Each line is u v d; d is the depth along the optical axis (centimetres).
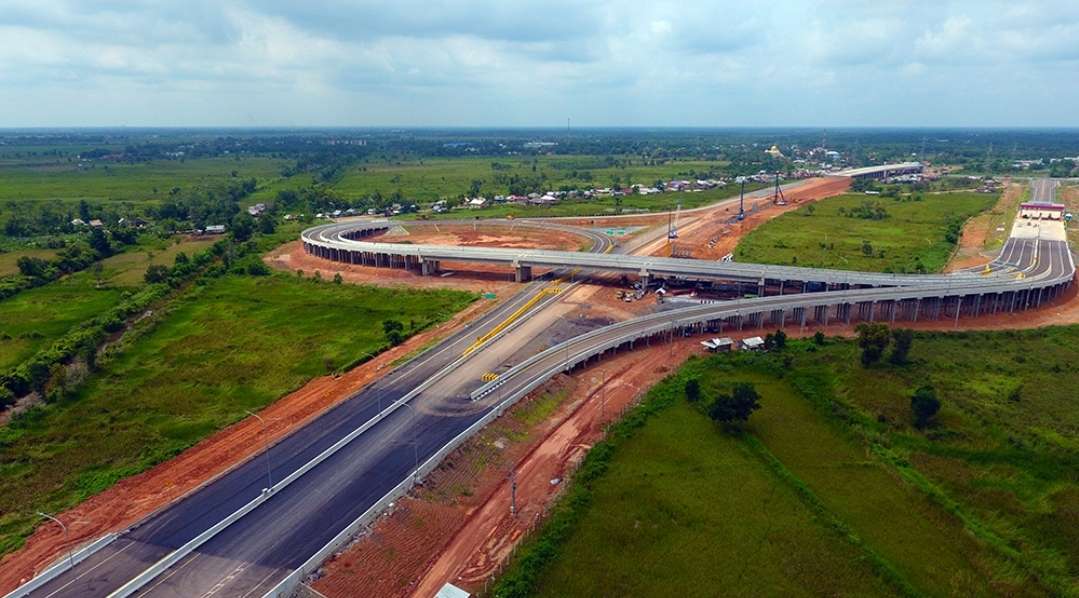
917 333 15950
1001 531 8988
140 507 9500
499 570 8250
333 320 17575
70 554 8269
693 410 12244
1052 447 10481
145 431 11738
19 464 10712
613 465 10500
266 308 18750
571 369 13875
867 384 12838
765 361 14088
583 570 8281
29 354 15612
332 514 9075
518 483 10162
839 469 10438
